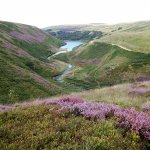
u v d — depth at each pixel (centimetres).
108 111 943
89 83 8431
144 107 1217
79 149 658
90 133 753
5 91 4625
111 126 795
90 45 13600
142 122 835
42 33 19450
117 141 714
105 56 11281
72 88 7638
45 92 5322
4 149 664
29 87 5203
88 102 1105
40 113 941
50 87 5856
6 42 9050
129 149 683
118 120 863
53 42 19400
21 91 4872
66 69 10831
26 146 681
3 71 5434
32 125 824
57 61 12331
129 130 801
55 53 15112
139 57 9819
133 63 9275
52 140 719
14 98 4412
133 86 2984
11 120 878
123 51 10725
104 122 822
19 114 930
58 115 913
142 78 8275
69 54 14275
